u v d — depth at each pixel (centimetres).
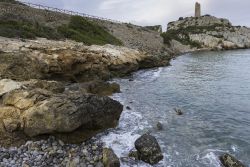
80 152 1313
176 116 1992
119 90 2769
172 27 17425
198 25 16412
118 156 1315
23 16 5019
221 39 13388
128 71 4194
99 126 1566
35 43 3086
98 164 1195
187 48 12256
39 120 1375
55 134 1405
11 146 1327
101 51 3934
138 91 2847
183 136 1611
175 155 1360
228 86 3159
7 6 5159
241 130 1720
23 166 1156
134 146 1425
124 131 1648
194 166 1248
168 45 10525
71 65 2856
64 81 2808
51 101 1408
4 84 1672
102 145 1423
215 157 1338
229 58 7388
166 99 2508
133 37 8631
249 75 4025
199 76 3997
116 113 1702
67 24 5903
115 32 8112
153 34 10700
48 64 2530
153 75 4134
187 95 2677
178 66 5478
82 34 5534
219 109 2186
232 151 1414
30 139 1397
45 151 1298
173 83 3378
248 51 10738
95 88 2488
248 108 2208
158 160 1288
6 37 3141
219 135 1633
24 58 2250
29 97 1481
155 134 1630
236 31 14800
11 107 1459
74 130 1398
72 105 1388
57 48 2920
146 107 2219
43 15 5778
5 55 2136
